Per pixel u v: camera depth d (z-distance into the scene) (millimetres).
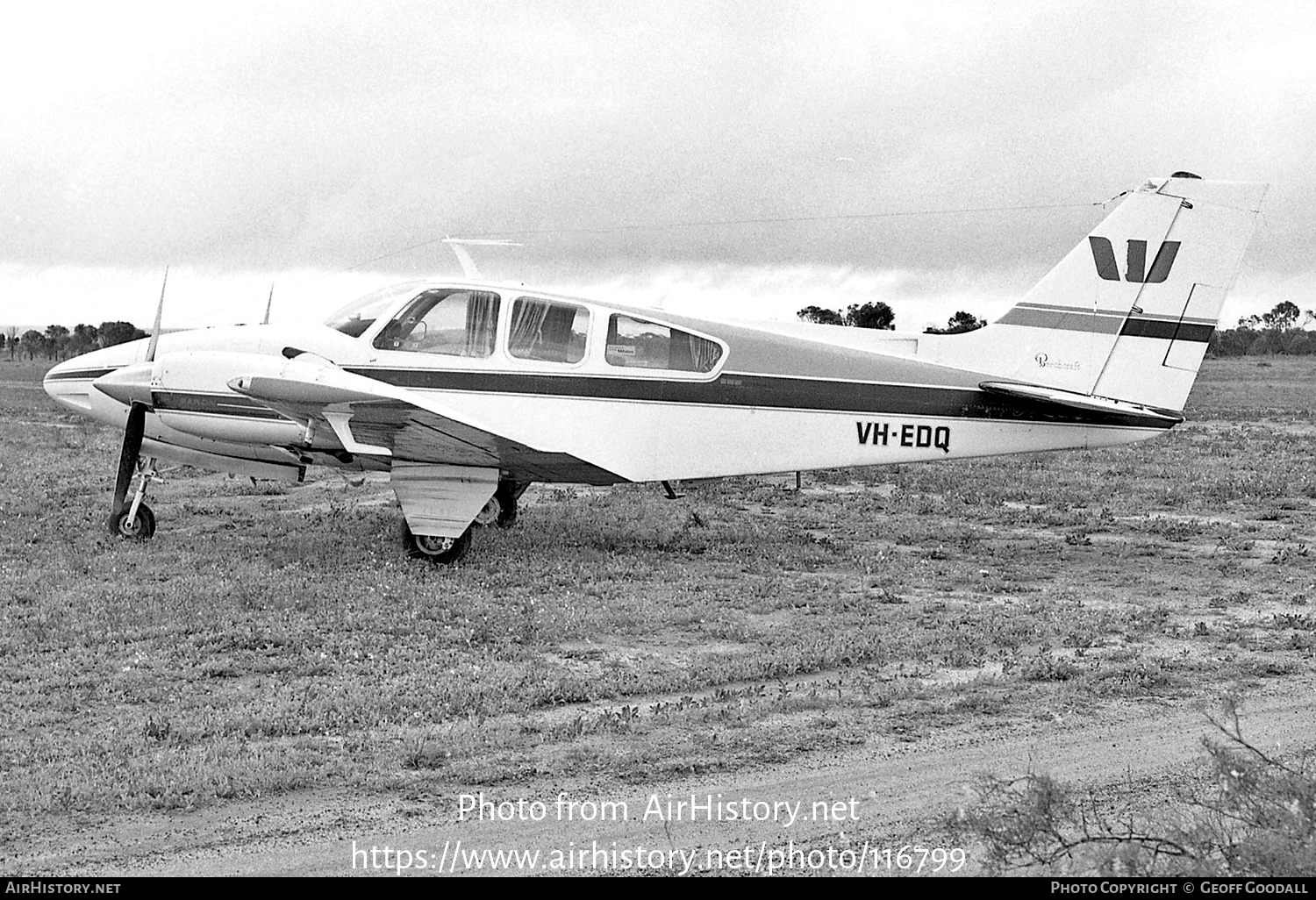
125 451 11375
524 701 6727
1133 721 6445
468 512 10742
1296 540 12375
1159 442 22391
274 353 11242
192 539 11648
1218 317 11570
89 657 7469
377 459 10938
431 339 11164
